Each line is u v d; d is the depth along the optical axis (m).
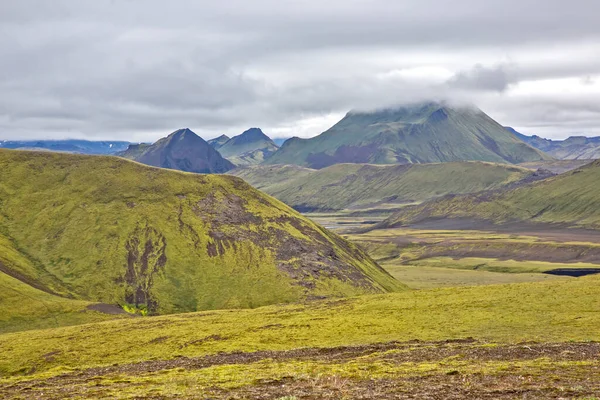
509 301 101.94
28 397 54.09
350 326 98.81
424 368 57.50
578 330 77.94
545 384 45.62
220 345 95.81
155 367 75.56
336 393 45.94
